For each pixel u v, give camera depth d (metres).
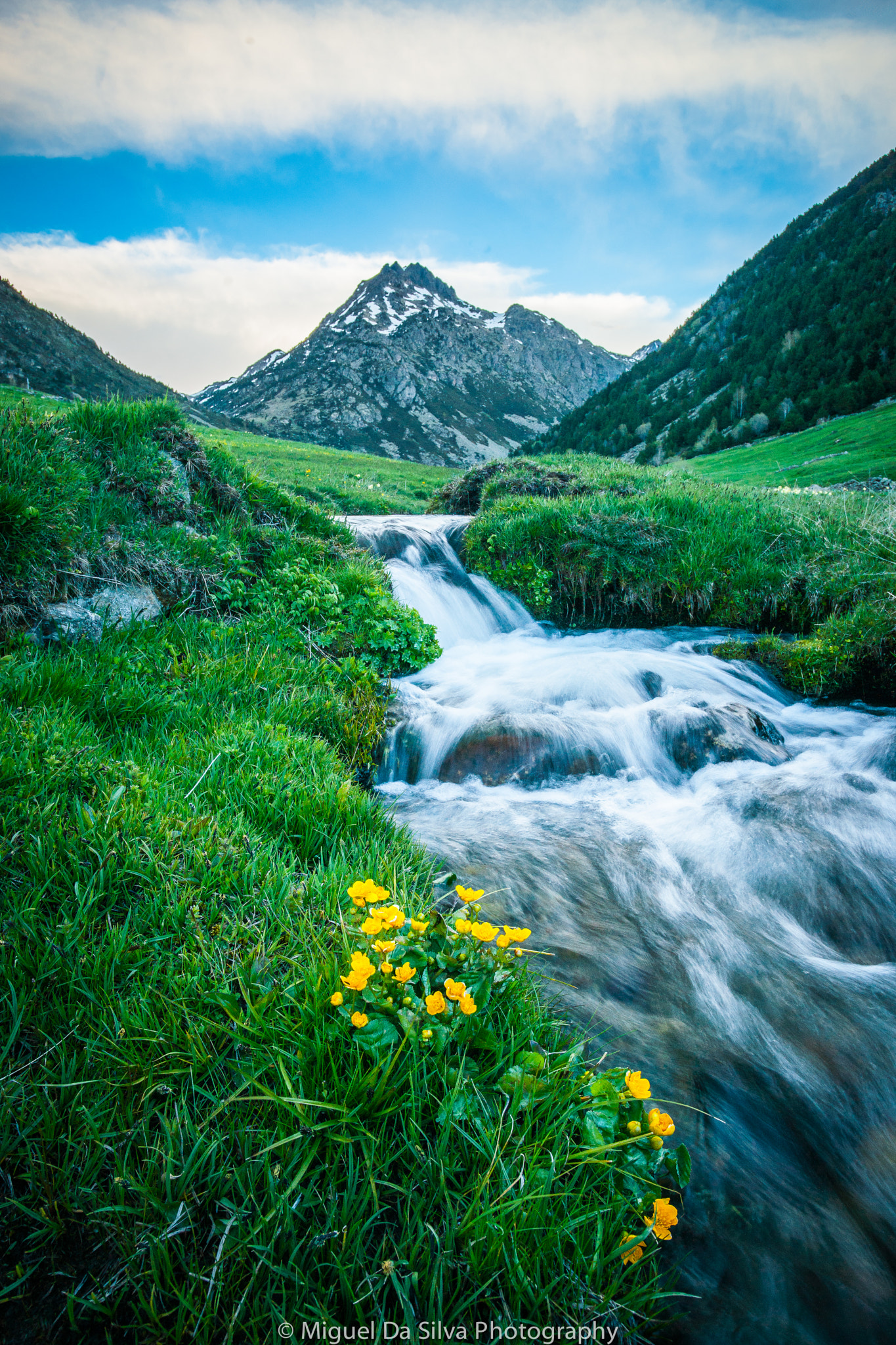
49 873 2.20
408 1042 1.72
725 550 9.01
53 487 5.21
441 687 6.37
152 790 2.77
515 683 6.54
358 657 6.17
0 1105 1.57
